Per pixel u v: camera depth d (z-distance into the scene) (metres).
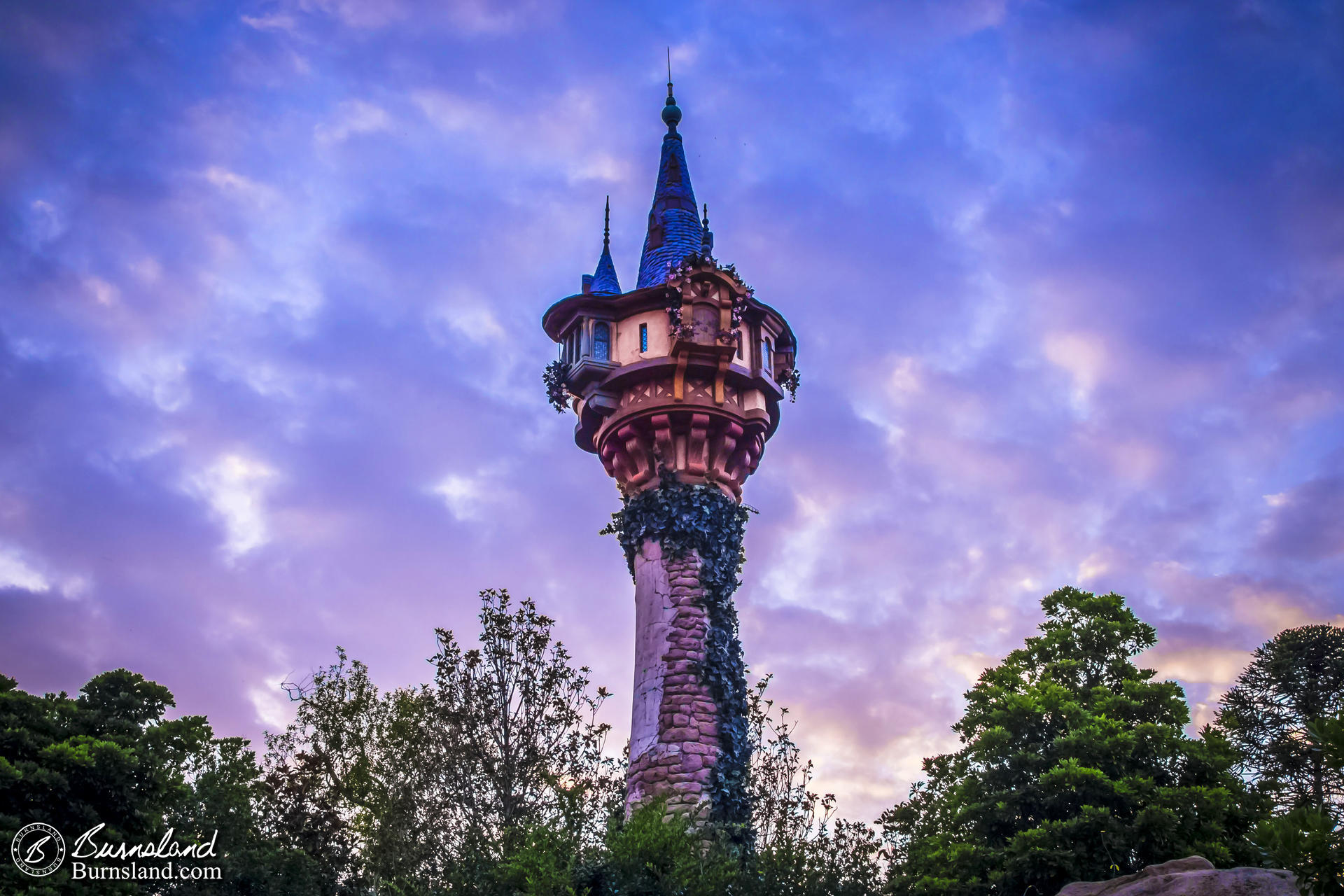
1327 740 15.92
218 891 30.47
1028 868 28.70
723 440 35.50
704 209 42.12
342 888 33.28
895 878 30.30
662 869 24.48
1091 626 35.19
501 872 24.28
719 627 33.19
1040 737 32.41
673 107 44.50
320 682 37.84
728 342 35.31
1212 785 30.75
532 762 28.42
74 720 29.19
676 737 31.28
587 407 36.50
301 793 35.47
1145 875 21.80
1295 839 15.34
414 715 31.12
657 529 34.12
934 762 34.69
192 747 32.03
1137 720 32.66
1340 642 46.50
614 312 37.22
